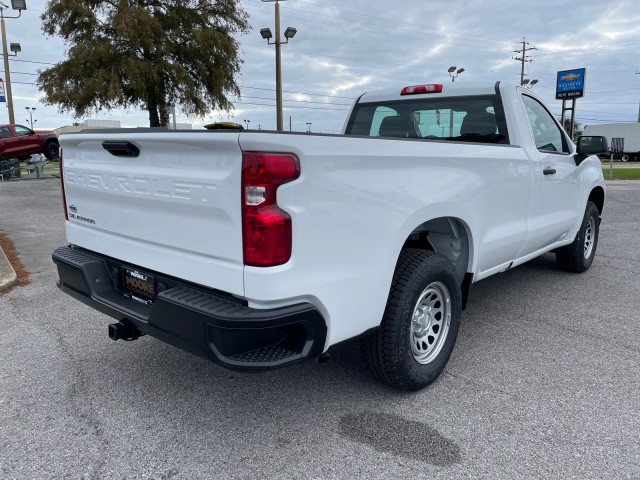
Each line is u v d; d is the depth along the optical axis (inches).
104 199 127.7
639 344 163.3
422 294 125.7
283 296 95.1
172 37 883.4
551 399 128.6
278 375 142.7
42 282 239.5
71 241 146.0
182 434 115.1
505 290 221.8
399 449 108.7
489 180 147.5
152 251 114.8
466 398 129.4
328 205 99.6
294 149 93.0
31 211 486.6
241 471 102.1
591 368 146.0
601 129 1899.6
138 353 157.8
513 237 165.5
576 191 215.0
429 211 124.6
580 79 844.0
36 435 114.7
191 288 107.0
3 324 183.0
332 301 104.2
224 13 928.3
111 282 132.6
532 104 187.5
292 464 104.3
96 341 167.2
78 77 848.9
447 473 100.9
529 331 174.6
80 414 123.4
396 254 116.5
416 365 128.6
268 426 117.9
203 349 97.4
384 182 111.2
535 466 102.7
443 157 129.0
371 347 123.6
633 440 111.2
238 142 91.3
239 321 93.0
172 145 102.9
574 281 235.5
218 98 942.4
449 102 183.8
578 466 102.6
